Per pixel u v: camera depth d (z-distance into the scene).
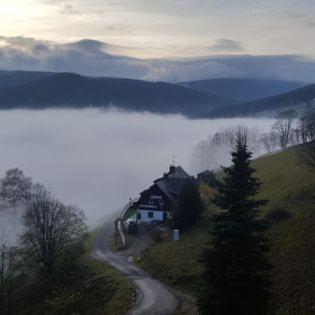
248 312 37.78
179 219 77.75
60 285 69.75
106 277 66.00
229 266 37.34
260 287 38.53
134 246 80.50
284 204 68.56
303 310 43.34
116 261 73.19
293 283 47.88
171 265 65.19
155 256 70.88
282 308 45.12
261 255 39.16
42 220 75.88
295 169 85.50
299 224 58.41
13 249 76.94
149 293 58.09
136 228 87.69
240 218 38.09
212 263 38.59
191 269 61.12
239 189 38.31
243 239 37.88
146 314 52.00
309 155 77.94
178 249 69.25
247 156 38.94
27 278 76.56
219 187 39.56
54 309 61.47
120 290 60.66
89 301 61.44
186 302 54.34
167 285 60.66
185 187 79.50
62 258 74.62
